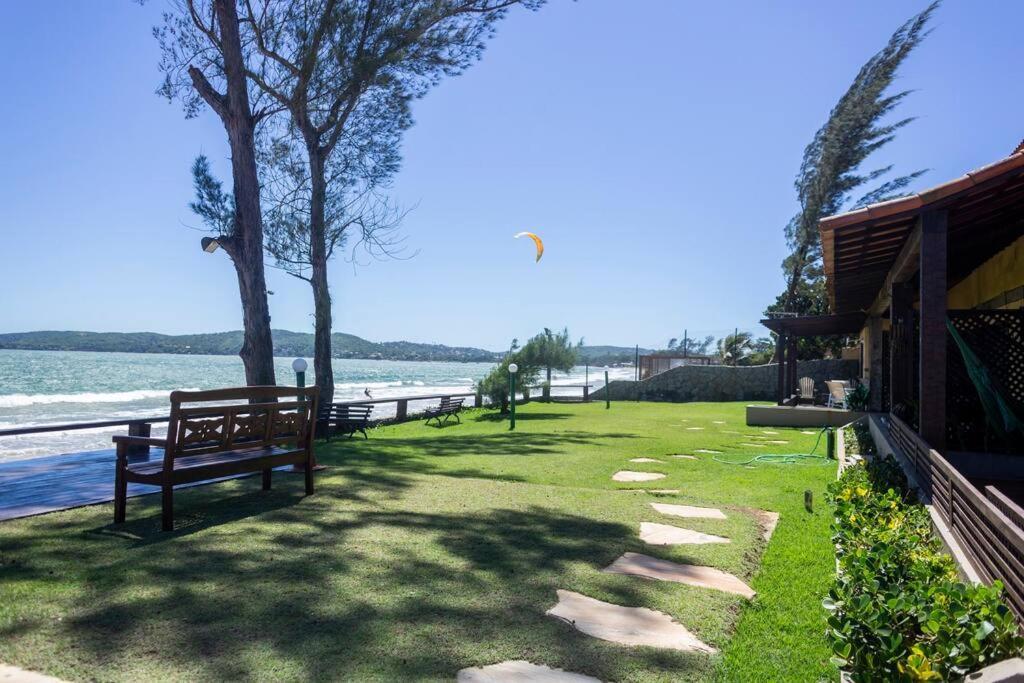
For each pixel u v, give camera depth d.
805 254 37.00
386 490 6.57
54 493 6.32
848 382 23.73
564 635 3.17
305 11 13.36
